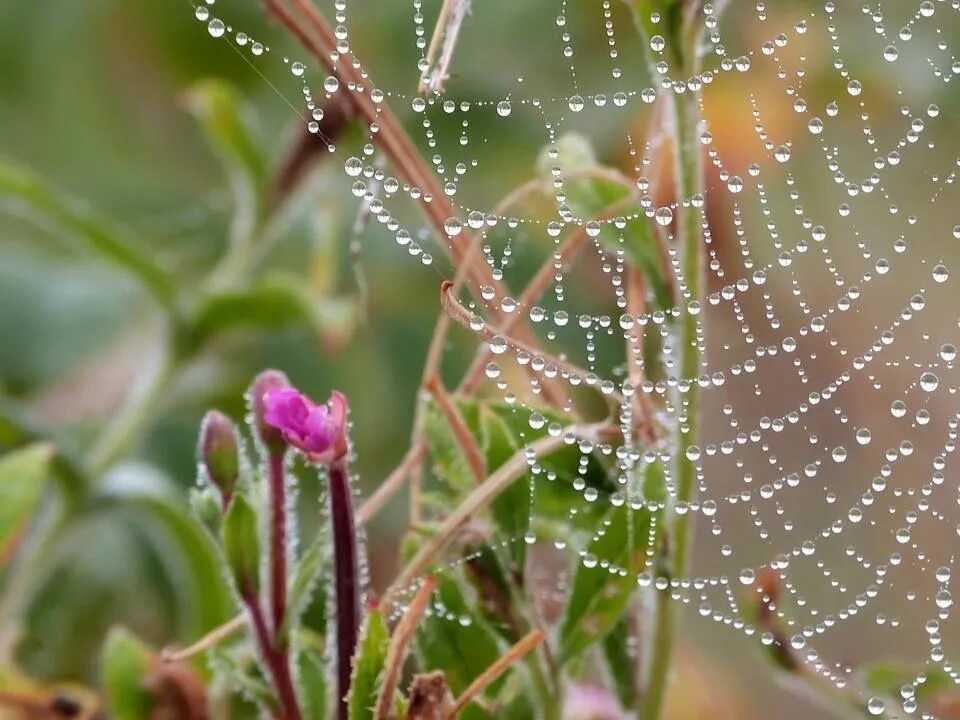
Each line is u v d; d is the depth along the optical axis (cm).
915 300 35
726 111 40
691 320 29
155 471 35
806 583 42
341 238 42
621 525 29
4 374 40
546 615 33
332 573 28
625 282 40
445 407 30
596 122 42
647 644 30
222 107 36
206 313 35
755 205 41
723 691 39
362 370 41
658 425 30
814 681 31
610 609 29
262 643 28
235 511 28
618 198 30
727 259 39
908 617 42
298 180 36
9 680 33
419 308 42
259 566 28
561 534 30
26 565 33
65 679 37
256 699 29
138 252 35
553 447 29
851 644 41
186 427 39
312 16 31
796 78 42
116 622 38
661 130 31
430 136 34
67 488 33
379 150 31
